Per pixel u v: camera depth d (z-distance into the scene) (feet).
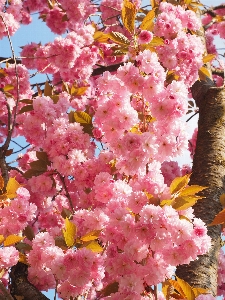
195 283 10.61
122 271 8.01
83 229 9.84
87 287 8.87
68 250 8.41
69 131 12.14
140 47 11.98
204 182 13.28
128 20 11.90
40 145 13.07
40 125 12.87
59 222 14.97
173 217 7.64
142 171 9.30
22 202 9.80
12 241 8.76
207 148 14.56
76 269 8.38
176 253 7.84
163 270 7.91
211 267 11.07
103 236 8.99
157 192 8.14
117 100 9.83
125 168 9.69
